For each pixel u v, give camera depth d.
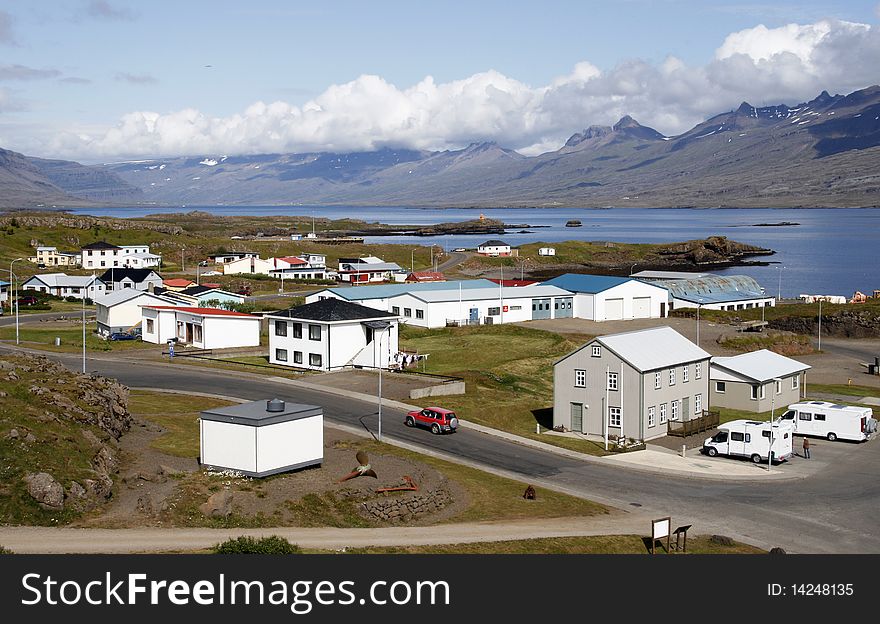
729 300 153.12
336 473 49.41
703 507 52.53
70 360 92.50
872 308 139.50
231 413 49.03
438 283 143.62
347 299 124.94
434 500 47.78
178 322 108.50
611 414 70.00
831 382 99.88
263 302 151.75
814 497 55.12
